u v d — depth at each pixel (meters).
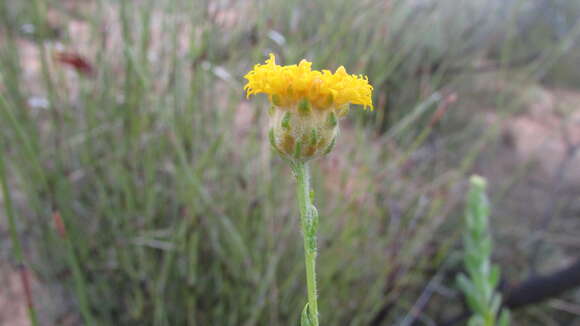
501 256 0.20
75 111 0.16
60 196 0.14
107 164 0.15
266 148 0.15
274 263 0.13
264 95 0.14
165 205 0.15
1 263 0.15
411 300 0.18
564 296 0.19
